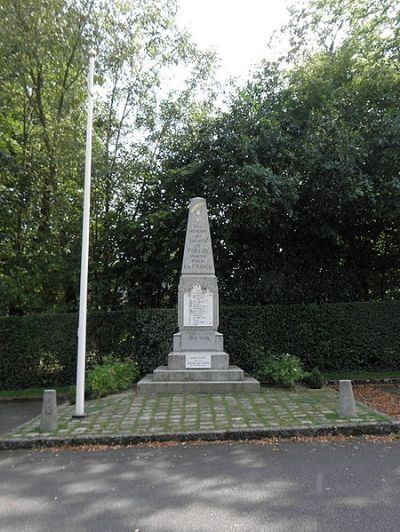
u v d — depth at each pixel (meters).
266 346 13.84
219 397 9.88
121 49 15.02
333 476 5.30
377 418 7.69
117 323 13.87
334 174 12.98
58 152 13.85
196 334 11.52
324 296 15.70
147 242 15.20
